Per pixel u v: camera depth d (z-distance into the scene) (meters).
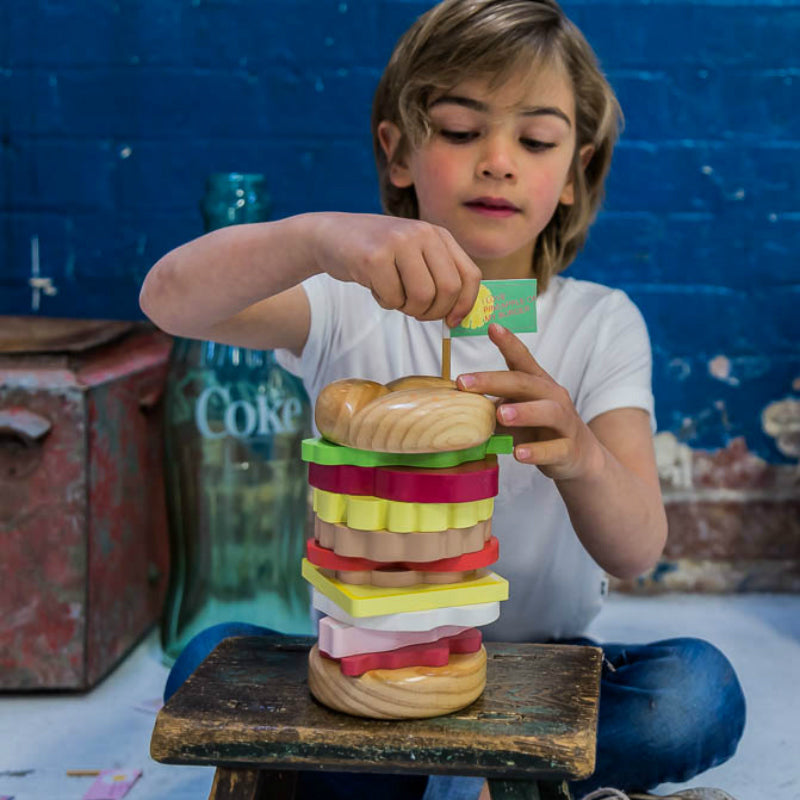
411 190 1.32
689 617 1.79
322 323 1.25
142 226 1.85
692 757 1.10
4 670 1.49
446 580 0.85
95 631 1.53
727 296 1.87
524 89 1.12
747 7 1.81
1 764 1.29
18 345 1.50
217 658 0.97
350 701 0.83
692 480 1.89
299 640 1.03
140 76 1.82
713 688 1.12
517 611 1.26
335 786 1.12
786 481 1.89
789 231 1.86
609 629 1.73
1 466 1.47
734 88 1.83
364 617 0.82
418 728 0.82
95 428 1.51
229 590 1.65
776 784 1.24
